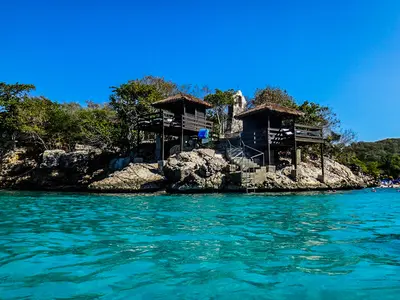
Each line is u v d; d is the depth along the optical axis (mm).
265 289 3992
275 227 8156
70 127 33906
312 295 3795
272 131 24484
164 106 27312
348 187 22719
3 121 30562
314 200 15117
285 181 20188
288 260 5207
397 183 30219
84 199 17203
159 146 26938
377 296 3760
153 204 13844
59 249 6062
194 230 7809
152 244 6391
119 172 22875
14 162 30594
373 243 6359
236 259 5289
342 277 4402
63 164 27125
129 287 4098
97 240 6812
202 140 26047
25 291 3982
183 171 20031
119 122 31281
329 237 6930
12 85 31594
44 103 34500
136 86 30016
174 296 3803
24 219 9992
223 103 35250
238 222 8945
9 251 5941
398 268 4777
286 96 39094
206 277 4441
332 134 34625
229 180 19688
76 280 4371
